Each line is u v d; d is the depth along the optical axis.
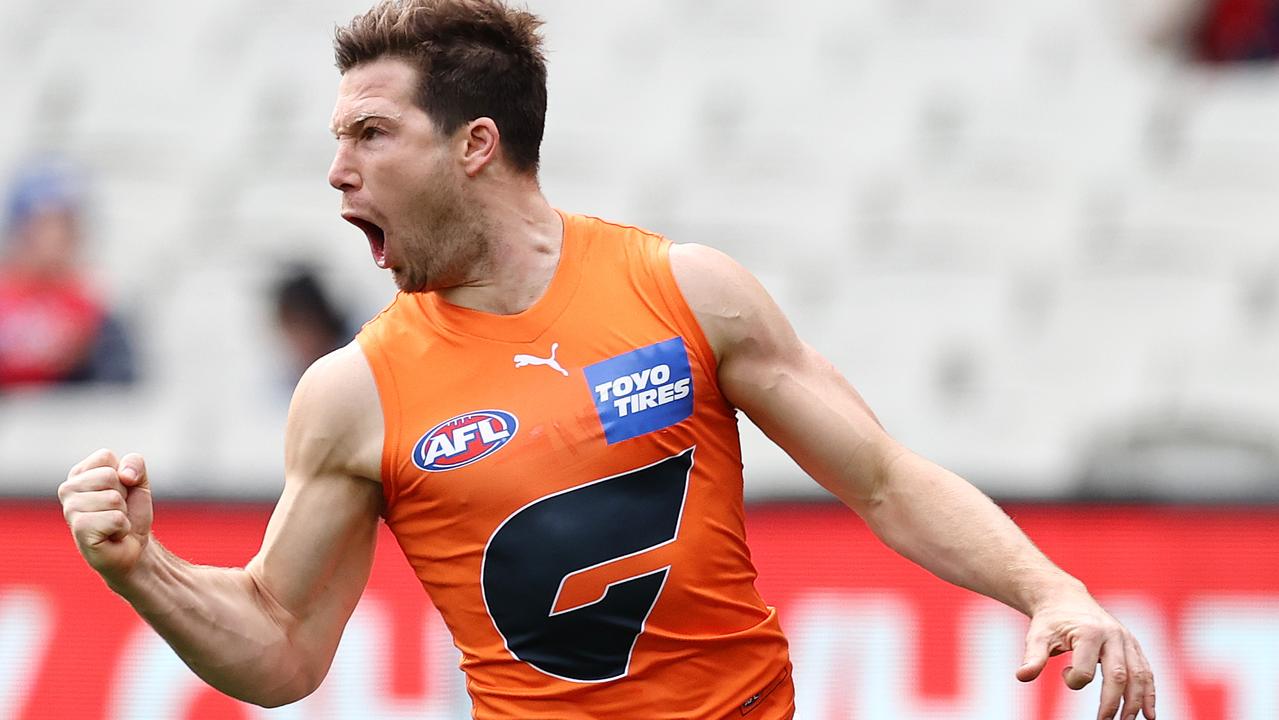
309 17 40.03
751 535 22.84
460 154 9.38
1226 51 36.00
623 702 9.38
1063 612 8.66
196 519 24.38
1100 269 33.34
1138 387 31.27
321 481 9.59
